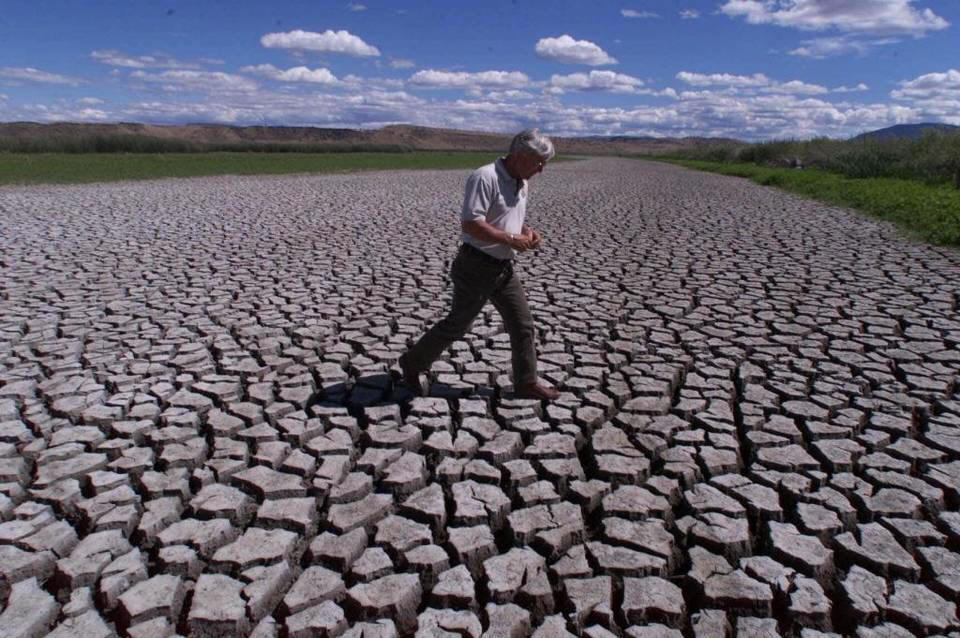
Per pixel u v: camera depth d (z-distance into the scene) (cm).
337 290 739
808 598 257
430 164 4353
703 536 294
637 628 246
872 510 314
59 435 382
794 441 388
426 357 432
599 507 324
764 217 1446
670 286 771
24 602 255
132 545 294
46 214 1333
